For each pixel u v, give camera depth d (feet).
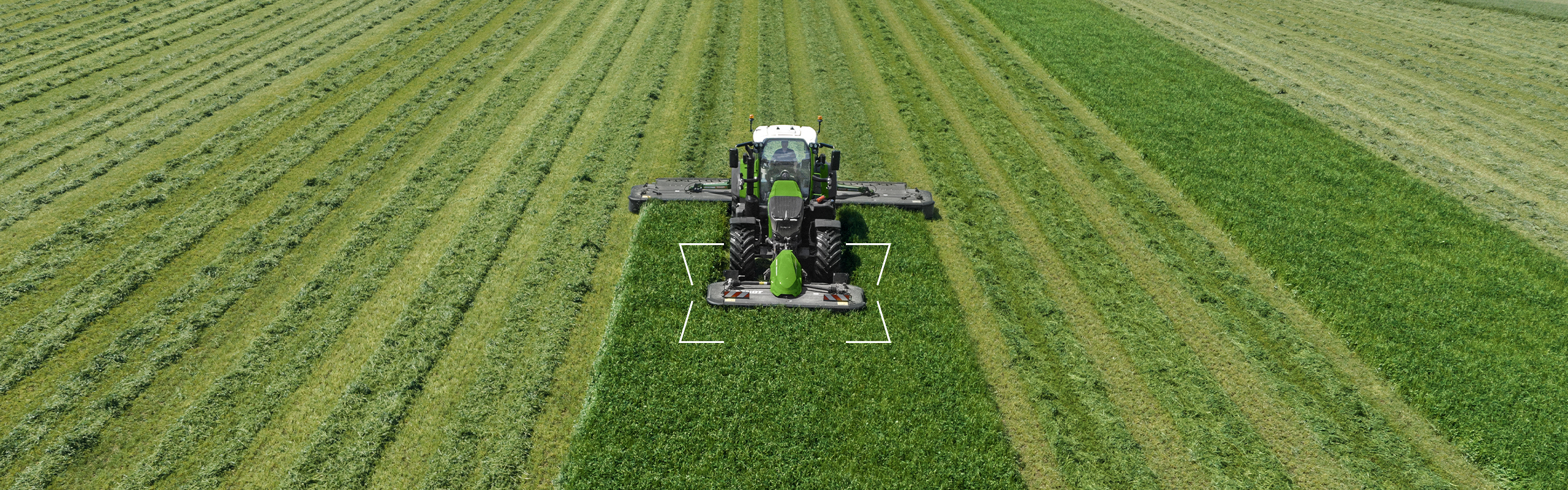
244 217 40.73
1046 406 27.20
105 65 68.59
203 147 50.06
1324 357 31.07
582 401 26.89
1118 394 28.40
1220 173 49.42
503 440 24.71
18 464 23.03
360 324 30.96
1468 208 46.52
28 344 28.94
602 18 91.20
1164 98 64.75
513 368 28.27
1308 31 97.55
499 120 56.65
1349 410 27.94
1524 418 26.94
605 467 23.31
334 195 43.32
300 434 24.72
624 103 60.54
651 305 32.14
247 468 23.35
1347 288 35.70
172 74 67.41
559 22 88.79
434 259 36.52
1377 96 70.23
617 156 50.19
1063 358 30.27
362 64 70.59
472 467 23.54
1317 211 44.19
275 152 49.57
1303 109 65.67
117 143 50.55
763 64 71.92
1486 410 27.35
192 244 37.40
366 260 36.24
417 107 59.77
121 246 37.22
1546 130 61.82
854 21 91.71
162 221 40.01
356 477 22.94
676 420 25.35
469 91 63.77
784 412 25.94
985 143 55.16
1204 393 28.48
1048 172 49.73
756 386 27.25
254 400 26.23
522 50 76.84
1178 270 37.96
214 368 28.02
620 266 36.50
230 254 36.29
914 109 61.57
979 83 69.56
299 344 29.45
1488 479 25.07
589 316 32.17
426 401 26.37
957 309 33.04
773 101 61.87
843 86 66.74
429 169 47.47
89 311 30.81
